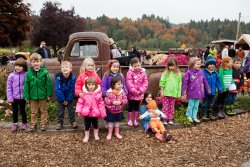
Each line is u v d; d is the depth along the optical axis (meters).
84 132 6.15
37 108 6.21
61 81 6.11
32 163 4.88
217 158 5.05
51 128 6.23
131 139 5.88
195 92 6.55
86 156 5.16
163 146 5.56
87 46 7.40
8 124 6.59
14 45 34.62
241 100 8.54
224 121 6.99
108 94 5.84
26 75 6.06
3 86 9.07
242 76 7.84
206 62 6.87
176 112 7.16
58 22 37.38
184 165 4.80
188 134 6.15
